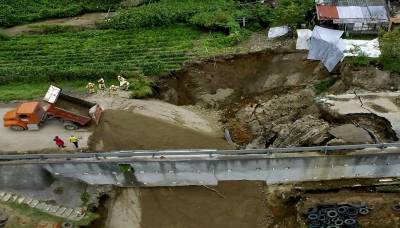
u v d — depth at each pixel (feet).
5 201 84.53
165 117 103.65
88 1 152.66
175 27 138.10
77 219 82.64
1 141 92.43
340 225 79.87
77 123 94.02
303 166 87.04
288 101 112.27
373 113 96.84
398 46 112.37
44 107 93.61
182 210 88.07
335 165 86.99
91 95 108.58
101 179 89.25
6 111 101.30
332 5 128.67
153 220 86.99
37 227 79.71
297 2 134.72
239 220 86.63
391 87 108.06
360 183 88.74
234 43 127.24
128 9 146.92
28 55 128.06
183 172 87.92
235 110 115.55
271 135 105.40
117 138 93.25
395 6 131.95
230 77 120.98
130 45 130.11
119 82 114.32
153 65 118.62
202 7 142.31
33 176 86.07
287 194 88.38
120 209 88.38
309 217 81.66
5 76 115.75
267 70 122.21
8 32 139.74
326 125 96.37
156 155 86.63
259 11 136.15
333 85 114.01
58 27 139.74
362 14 125.08
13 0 151.74
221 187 90.12
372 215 81.51
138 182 89.86
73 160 86.12
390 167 87.40
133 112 101.71
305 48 122.31
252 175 88.99
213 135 104.06
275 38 127.75
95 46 130.93
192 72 119.75
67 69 118.83
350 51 114.01
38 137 93.15
